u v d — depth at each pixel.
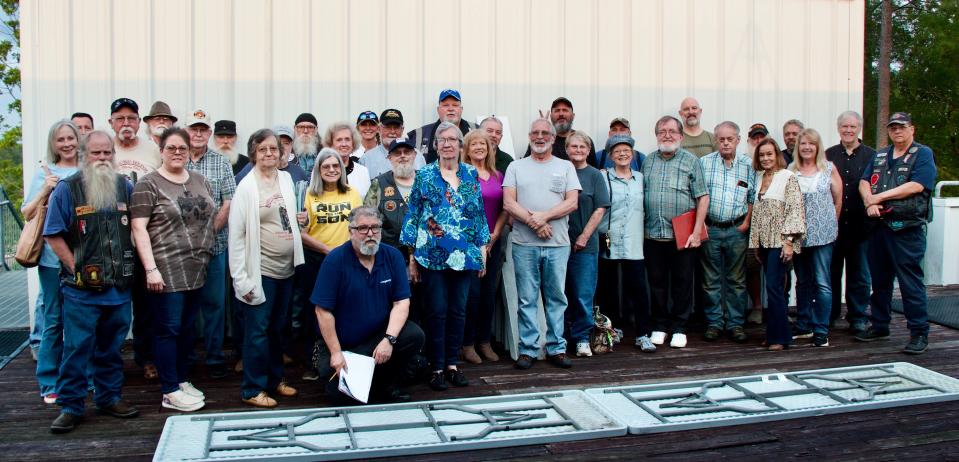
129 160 4.82
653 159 5.66
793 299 7.03
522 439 3.61
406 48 6.02
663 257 5.62
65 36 5.50
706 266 5.80
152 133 5.15
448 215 4.48
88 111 5.55
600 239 5.52
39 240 3.93
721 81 6.64
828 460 3.45
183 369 4.20
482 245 4.63
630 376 4.80
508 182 5.04
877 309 5.67
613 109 6.41
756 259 6.20
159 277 3.90
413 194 4.55
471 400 4.16
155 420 3.93
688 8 6.54
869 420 3.94
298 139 5.39
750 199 5.74
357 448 3.47
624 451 3.54
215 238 4.61
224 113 5.75
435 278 4.49
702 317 6.49
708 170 5.78
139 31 5.61
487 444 3.57
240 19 5.75
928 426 3.86
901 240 5.34
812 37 6.85
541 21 6.25
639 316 5.52
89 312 3.77
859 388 4.41
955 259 7.99
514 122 6.22
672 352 5.43
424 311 4.59
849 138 5.84
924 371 4.75
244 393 4.19
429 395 4.38
